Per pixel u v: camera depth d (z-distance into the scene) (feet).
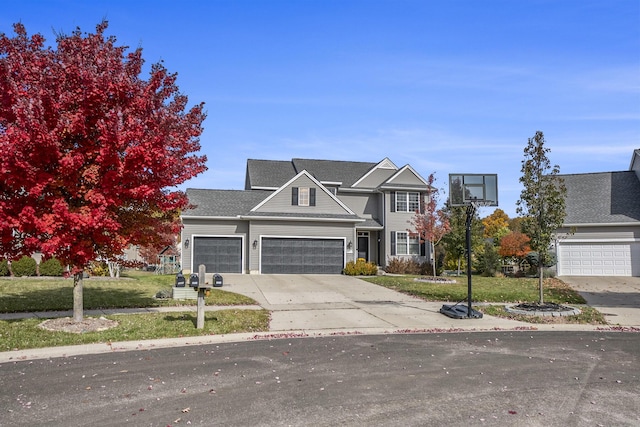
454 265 102.32
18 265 73.26
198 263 90.68
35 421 17.66
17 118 30.04
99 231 33.19
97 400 20.12
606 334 37.37
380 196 106.83
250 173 111.24
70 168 31.30
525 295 59.47
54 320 37.47
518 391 21.53
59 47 33.71
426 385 22.47
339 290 64.64
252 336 35.24
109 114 31.50
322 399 20.34
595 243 86.22
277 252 90.84
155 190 34.40
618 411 18.93
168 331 35.55
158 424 17.44
